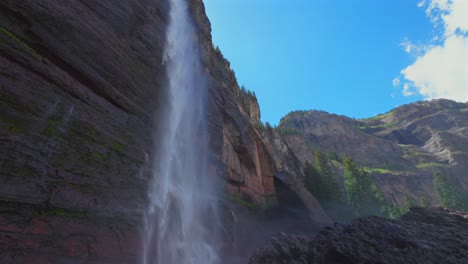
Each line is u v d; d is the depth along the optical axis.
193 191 20.11
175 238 15.65
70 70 11.19
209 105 28.45
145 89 16.06
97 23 13.15
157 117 16.83
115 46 14.10
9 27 9.27
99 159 11.00
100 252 9.83
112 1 14.90
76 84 10.94
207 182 23.16
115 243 10.66
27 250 7.66
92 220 9.98
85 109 11.00
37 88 9.21
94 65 12.30
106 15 14.02
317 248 12.55
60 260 8.41
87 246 9.44
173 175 17.73
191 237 17.64
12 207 7.61
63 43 10.97
